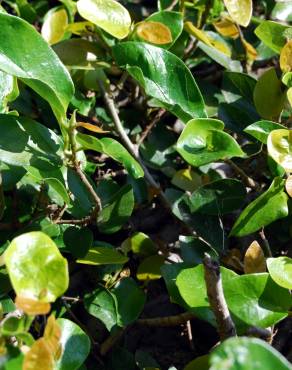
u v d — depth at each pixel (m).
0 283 0.49
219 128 0.51
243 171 0.62
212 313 0.48
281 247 0.60
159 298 0.60
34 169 0.48
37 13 0.73
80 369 0.49
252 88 0.61
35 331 0.54
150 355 0.55
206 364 0.47
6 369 0.40
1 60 0.47
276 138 0.50
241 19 0.59
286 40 0.59
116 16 0.56
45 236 0.41
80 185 0.54
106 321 0.53
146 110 0.66
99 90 0.63
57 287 0.41
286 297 0.48
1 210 0.52
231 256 0.55
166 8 0.66
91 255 0.53
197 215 0.55
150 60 0.55
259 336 0.48
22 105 0.62
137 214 0.64
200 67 0.73
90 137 0.49
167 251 0.60
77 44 0.62
